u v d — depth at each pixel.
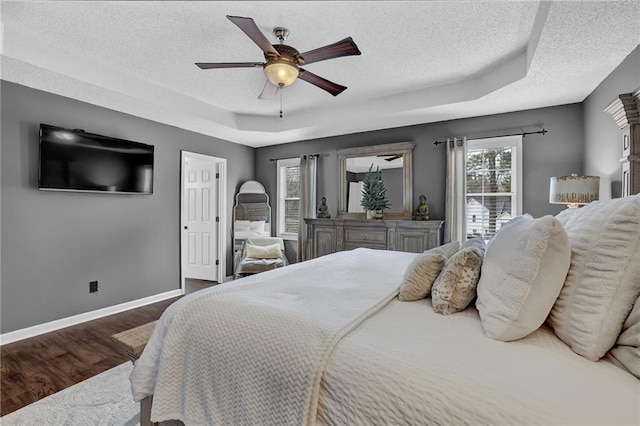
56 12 2.13
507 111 3.65
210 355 1.21
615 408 0.70
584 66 2.49
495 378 0.81
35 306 3.01
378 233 4.23
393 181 4.38
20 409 1.87
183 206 4.44
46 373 2.29
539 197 3.54
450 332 1.09
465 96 3.30
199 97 3.79
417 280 1.49
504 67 2.91
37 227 3.02
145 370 1.36
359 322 1.18
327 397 0.94
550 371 0.83
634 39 2.08
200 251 5.32
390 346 0.99
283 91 3.62
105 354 2.60
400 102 3.67
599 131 2.87
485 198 3.86
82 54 2.74
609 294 0.88
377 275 1.98
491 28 2.32
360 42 2.52
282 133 4.71
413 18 2.20
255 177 5.73
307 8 2.09
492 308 1.08
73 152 3.21
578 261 0.97
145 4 2.05
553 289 0.97
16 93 2.87
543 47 2.19
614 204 0.98
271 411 1.03
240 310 1.29
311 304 1.38
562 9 1.78
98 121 3.47
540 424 0.69
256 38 1.97
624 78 2.38
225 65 2.29
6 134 2.81
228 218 5.25
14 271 2.88
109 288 3.61
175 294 4.34
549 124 3.48
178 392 1.26
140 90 3.26
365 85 3.42
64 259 3.22
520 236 1.11
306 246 4.99
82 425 1.74
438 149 4.10
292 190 5.41
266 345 1.11
